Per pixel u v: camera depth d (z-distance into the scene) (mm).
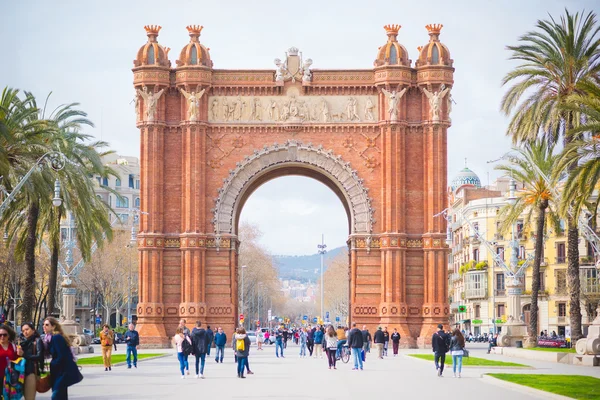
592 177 72000
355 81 113250
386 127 111688
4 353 34656
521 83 94312
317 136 113188
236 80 113375
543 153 103438
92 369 72812
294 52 114000
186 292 110750
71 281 100125
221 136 113125
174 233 112500
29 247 84812
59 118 92625
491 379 59500
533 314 102000
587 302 162000
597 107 73562
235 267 113812
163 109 112688
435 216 110625
